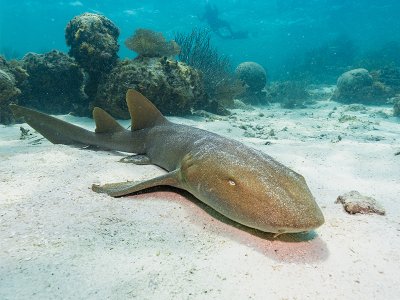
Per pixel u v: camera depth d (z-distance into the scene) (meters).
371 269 0.72
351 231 0.88
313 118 3.85
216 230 0.87
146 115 1.54
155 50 2.99
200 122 2.87
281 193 0.78
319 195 1.17
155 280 0.64
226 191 0.83
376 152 1.78
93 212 0.93
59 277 0.62
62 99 3.29
